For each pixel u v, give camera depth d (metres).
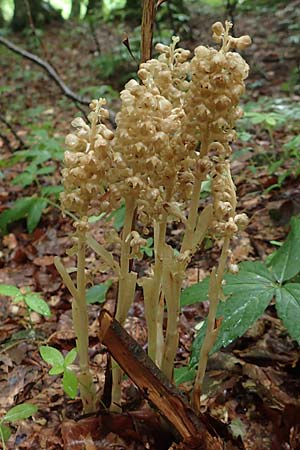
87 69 10.39
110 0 11.84
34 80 10.27
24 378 2.50
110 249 3.70
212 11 11.82
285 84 7.14
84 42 12.26
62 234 4.12
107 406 2.01
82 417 1.91
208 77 1.47
